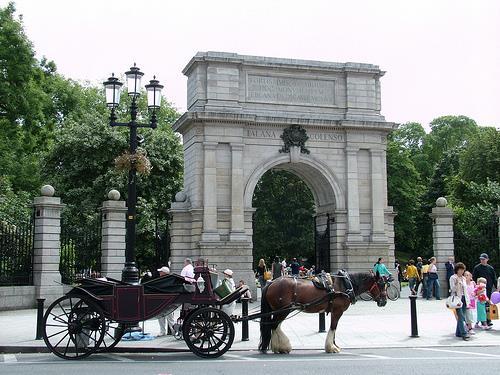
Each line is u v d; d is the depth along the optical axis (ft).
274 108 153.48
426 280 144.87
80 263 130.21
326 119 154.40
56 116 241.96
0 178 178.81
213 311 63.31
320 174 156.15
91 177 195.93
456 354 64.80
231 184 147.84
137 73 86.12
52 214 120.67
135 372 52.37
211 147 147.33
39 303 75.56
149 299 63.82
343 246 155.12
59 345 70.90
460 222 165.89
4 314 107.55
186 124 151.12
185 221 149.89
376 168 158.51
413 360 59.47
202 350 62.90
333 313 67.51
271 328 66.85
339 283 68.54
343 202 155.94
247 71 152.87
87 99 260.01
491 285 99.81
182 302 64.03
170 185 195.93
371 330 87.04
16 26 179.73
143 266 199.31
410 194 291.99
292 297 66.49
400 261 312.50
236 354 66.03
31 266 120.16
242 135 149.69
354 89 158.71
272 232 265.95
